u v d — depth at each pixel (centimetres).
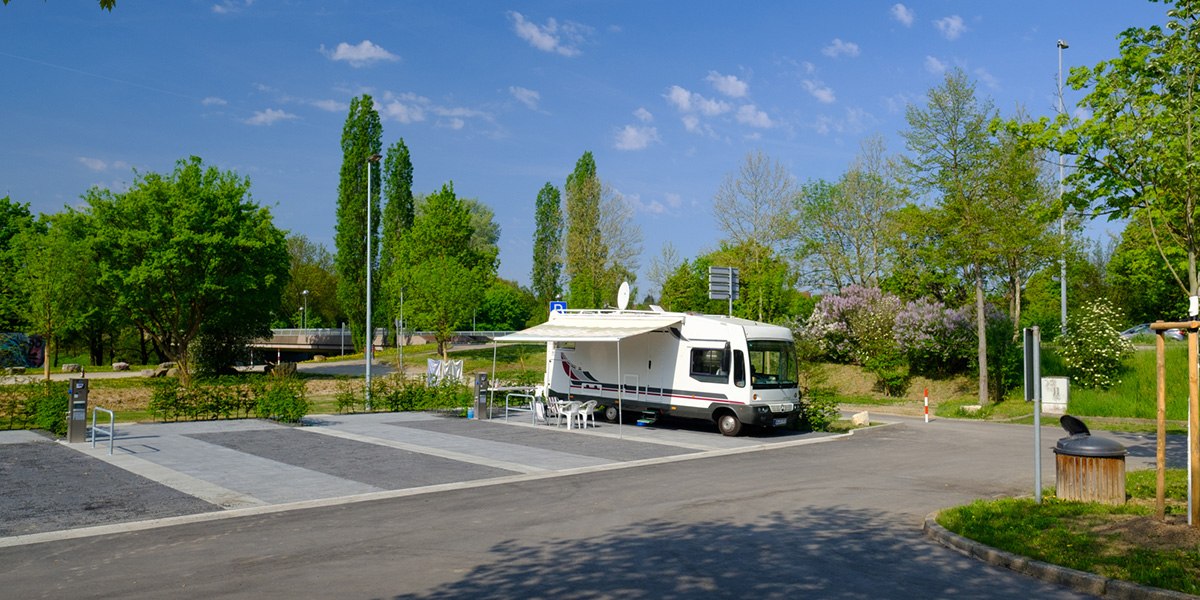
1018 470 1450
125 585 721
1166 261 1078
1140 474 1281
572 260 5159
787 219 4259
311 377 4778
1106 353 2661
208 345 4997
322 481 1308
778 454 1680
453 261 5394
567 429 2078
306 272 9706
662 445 1803
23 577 753
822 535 923
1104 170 1140
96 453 1562
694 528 959
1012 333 3097
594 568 773
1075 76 1143
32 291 4331
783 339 2044
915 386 3375
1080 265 4078
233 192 4372
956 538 866
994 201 2611
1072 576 723
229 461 1495
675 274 4875
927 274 3744
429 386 2684
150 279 4066
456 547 866
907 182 2773
